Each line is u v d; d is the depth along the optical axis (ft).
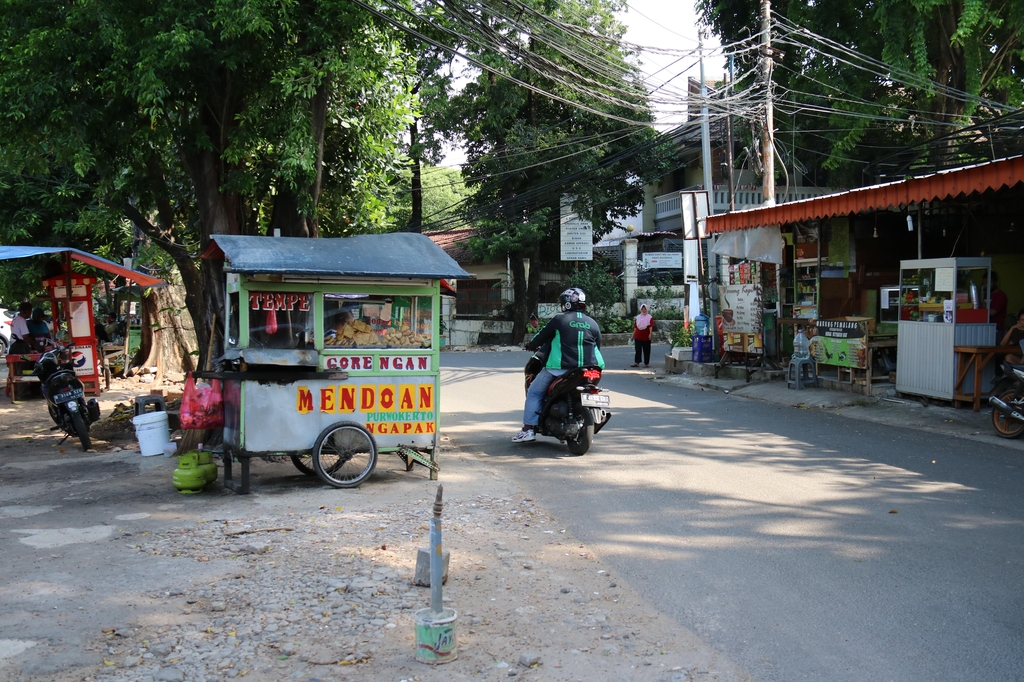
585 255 102.37
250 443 24.97
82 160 32.12
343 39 33.30
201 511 23.09
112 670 13.11
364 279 25.81
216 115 34.12
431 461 27.22
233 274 25.61
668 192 124.77
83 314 51.42
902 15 67.26
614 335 102.42
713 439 34.86
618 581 17.56
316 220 36.81
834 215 44.83
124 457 32.27
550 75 46.24
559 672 13.29
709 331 61.82
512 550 19.57
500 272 116.26
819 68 73.87
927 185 37.78
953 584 17.15
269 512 22.91
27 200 54.13
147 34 30.78
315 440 25.59
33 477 28.81
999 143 62.23
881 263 48.73
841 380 47.24
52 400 34.73
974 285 38.63
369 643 14.28
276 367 25.61
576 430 31.89
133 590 16.51
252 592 16.44
